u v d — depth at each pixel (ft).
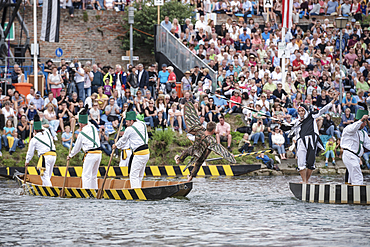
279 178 95.76
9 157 104.94
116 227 45.96
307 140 72.18
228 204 59.36
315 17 179.42
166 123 118.01
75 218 50.39
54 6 119.96
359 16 179.11
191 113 62.34
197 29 149.07
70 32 167.22
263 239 41.16
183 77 127.54
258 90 129.70
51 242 40.40
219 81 129.90
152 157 112.27
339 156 117.60
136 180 67.97
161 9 167.32
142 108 116.88
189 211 54.49
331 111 130.72
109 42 170.40
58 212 53.88
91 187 70.79
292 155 114.52
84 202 61.05
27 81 121.80
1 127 108.27
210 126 61.67
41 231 44.39
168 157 112.98
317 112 73.05
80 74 117.19
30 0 162.50
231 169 100.58
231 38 146.30
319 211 54.60
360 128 65.82
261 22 173.99
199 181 87.81
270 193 70.49
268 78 130.52
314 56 147.95
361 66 157.79
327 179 94.43
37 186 68.95
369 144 65.72
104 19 169.48
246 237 41.86
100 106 115.85
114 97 116.98
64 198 65.10
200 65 133.90
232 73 131.44
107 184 72.49
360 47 160.15
